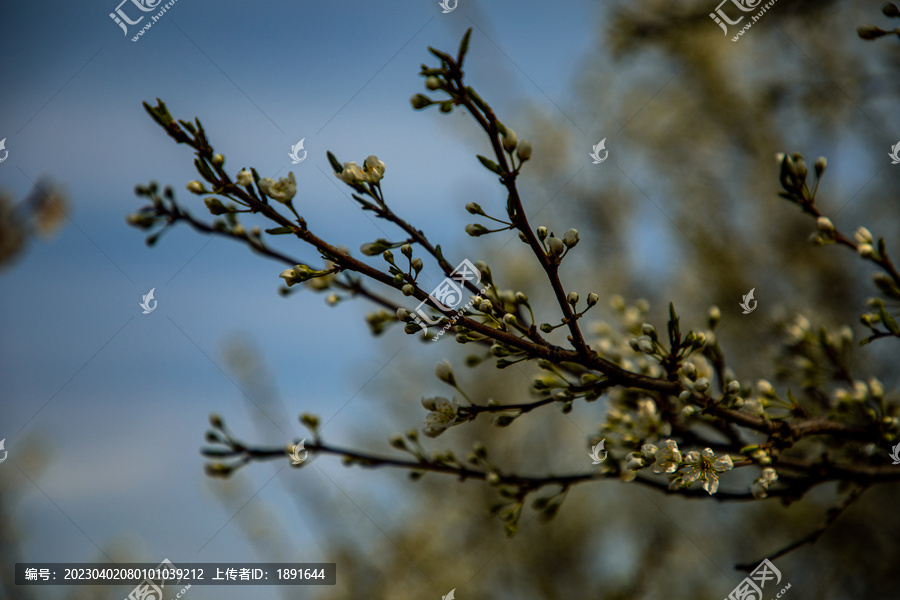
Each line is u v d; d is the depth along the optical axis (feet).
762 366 13.83
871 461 8.52
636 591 21.98
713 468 6.61
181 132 5.31
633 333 9.25
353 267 5.74
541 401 6.61
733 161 22.63
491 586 24.23
